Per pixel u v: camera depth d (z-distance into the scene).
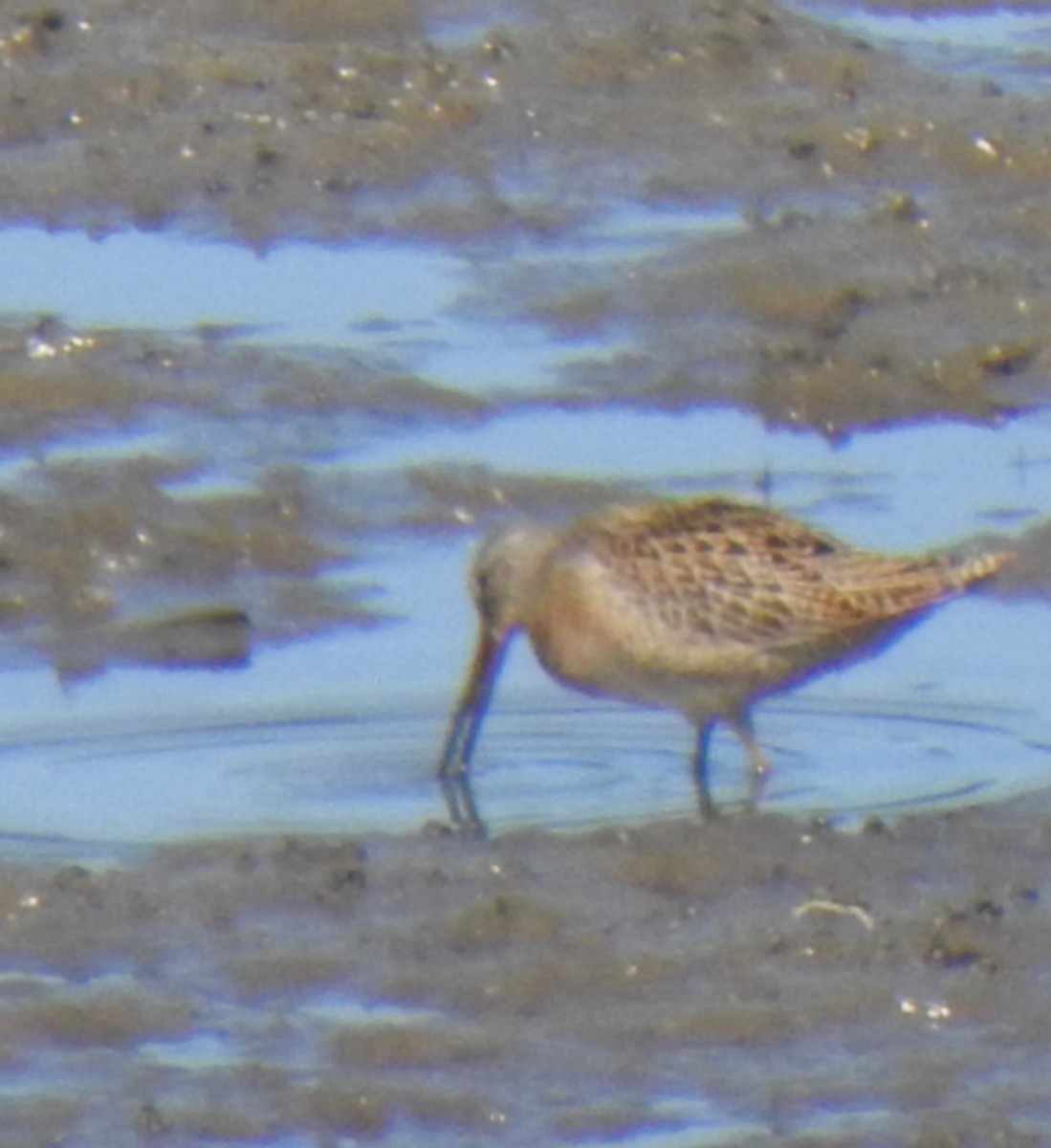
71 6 24.31
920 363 19.91
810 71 23.55
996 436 19.23
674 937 13.38
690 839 14.27
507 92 23.41
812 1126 11.99
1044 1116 12.04
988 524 17.92
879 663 16.58
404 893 13.78
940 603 15.52
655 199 22.36
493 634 15.85
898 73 23.62
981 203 21.98
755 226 21.75
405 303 20.91
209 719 16.11
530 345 20.28
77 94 23.38
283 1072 12.45
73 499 18.27
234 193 22.44
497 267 21.42
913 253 21.20
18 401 19.45
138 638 17.11
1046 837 14.27
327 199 22.41
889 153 22.62
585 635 15.51
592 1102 12.20
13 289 21.00
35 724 16.08
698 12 24.14
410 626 17.19
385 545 18.02
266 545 17.92
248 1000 13.01
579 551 15.55
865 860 14.04
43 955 13.38
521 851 14.16
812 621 15.05
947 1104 12.13
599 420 19.39
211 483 18.53
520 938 13.39
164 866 14.08
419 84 23.41
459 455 18.89
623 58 23.62
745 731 15.32
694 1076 12.36
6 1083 12.43
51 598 17.47
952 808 14.69
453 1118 12.12
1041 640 16.77
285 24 24.41
